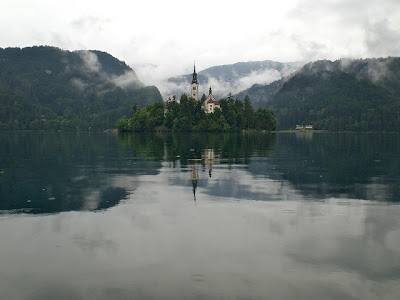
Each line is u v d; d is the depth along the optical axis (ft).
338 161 153.48
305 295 37.63
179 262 45.06
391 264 44.55
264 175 112.37
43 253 47.83
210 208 70.23
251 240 52.37
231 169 126.31
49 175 112.57
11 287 39.27
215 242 51.57
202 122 610.24
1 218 63.93
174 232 55.88
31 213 67.31
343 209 69.77
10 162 149.28
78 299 37.01
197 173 116.57
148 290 38.63
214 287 39.11
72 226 59.11
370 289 38.81
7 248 49.55
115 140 353.92
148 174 114.42
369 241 52.11
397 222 61.21
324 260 45.62
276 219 62.85
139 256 46.80
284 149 226.79
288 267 43.73
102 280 40.73
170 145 264.72
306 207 71.15
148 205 72.84
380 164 142.92
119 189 89.45
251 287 39.14
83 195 82.53
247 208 70.33
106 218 63.62
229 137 422.41
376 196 81.46
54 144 280.72
